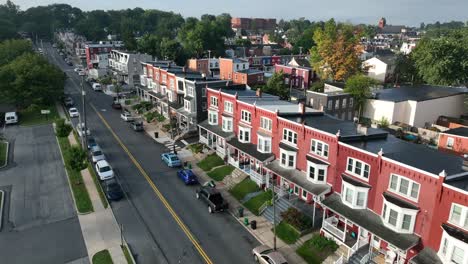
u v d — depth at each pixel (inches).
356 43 3361.2
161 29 7810.0
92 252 1150.3
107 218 1364.4
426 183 944.3
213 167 1871.3
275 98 2043.6
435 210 927.7
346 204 1169.4
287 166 1454.2
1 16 7628.0
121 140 2322.8
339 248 1162.6
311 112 1615.4
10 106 3184.1
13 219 1349.7
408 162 1030.4
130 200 1514.5
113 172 1754.4
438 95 2714.1
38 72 2950.3
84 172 1784.0
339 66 3415.4
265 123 1624.0
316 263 1113.4
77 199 1497.3
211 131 1996.8
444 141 1871.3
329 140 1258.6
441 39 3115.2
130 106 3257.9
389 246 1061.1
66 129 1984.5
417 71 3718.0
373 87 3115.2
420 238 976.3
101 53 5044.3
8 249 1167.0
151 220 1355.8
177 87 2618.1
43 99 2999.5
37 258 1120.8
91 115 2952.8
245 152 1674.5
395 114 2541.8
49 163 1911.9
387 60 4249.5
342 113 2667.3
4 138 2288.4
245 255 1152.8
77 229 1288.1
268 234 1273.4
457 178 940.6
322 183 1301.7
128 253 1141.7
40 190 1595.7
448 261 886.4
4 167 1850.4
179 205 1476.4
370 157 1099.3
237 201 1523.1
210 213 1417.3
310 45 6269.7
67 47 7608.3
